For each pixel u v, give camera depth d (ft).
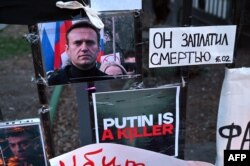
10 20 5.61
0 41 24.77
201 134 12.92
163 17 20.22
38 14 5.60
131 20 5.77
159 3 20.03
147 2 21.18
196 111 14.65
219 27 6.13
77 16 5.71
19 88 16.79
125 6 5.67
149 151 6.68
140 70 6.13
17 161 6.31
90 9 5.54
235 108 6.87
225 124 7.00
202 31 6.11
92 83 6.31
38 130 6.21
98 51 5.84
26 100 15.83
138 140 6.61
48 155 6.69
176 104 6.48
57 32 5.65
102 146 6.49
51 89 16.46
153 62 6.19
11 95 16.25
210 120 13.92
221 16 21.71
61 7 5.51
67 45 5.73
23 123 6.12
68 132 13.12
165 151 6.78
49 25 5.60
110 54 5.89
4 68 19.98
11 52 22.85
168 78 9.67
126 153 6.61
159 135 6.64
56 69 5.83
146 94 6.30
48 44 5.69
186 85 6.48
